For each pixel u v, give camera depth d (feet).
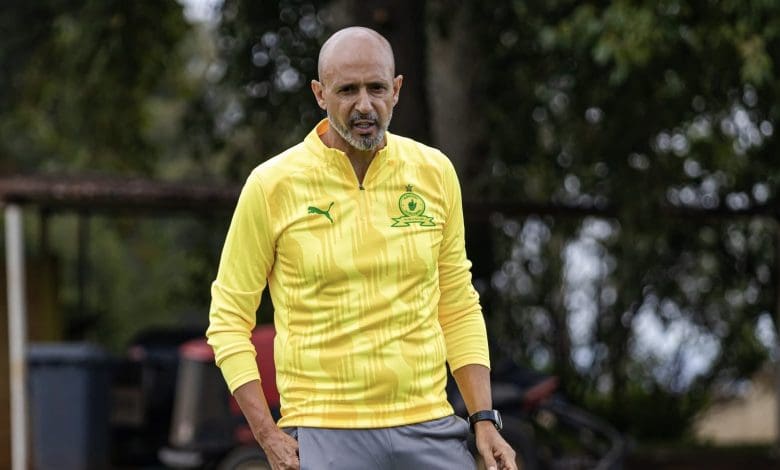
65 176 141.69
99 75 167.84
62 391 138.82
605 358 185.06
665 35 118.21
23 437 126.72
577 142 145.38
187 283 188.34
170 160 250.16
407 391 45.96
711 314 178.70
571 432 139.44
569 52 131.64
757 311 174.09
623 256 175.52
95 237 243.81
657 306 178.29
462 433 47.44
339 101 44.83
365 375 45.55
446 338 49.14
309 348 45.91
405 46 126.11
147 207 136.46
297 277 45.91
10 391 146.10
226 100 168.96
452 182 48.14
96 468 140.46
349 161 46.09
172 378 153.07
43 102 187.73
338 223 45.83
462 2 144.05
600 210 140.26
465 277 49.03
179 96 188.03
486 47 148.66
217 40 160.76
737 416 207.41
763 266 171.01
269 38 151.12
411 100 126.62
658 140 141.28
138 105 184.44
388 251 45.85
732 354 181.16
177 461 125.39
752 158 147.43
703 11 121.90
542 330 185.68
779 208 146.61
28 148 225.97
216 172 205.36
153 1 163.73
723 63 125.39
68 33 163.02
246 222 46.37
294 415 46.29
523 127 152.35
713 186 153.38
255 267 46.68
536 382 127.34
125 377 152.97
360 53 44.68
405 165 46.83
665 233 151.84
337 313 45.62
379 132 45.06
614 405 183.93
